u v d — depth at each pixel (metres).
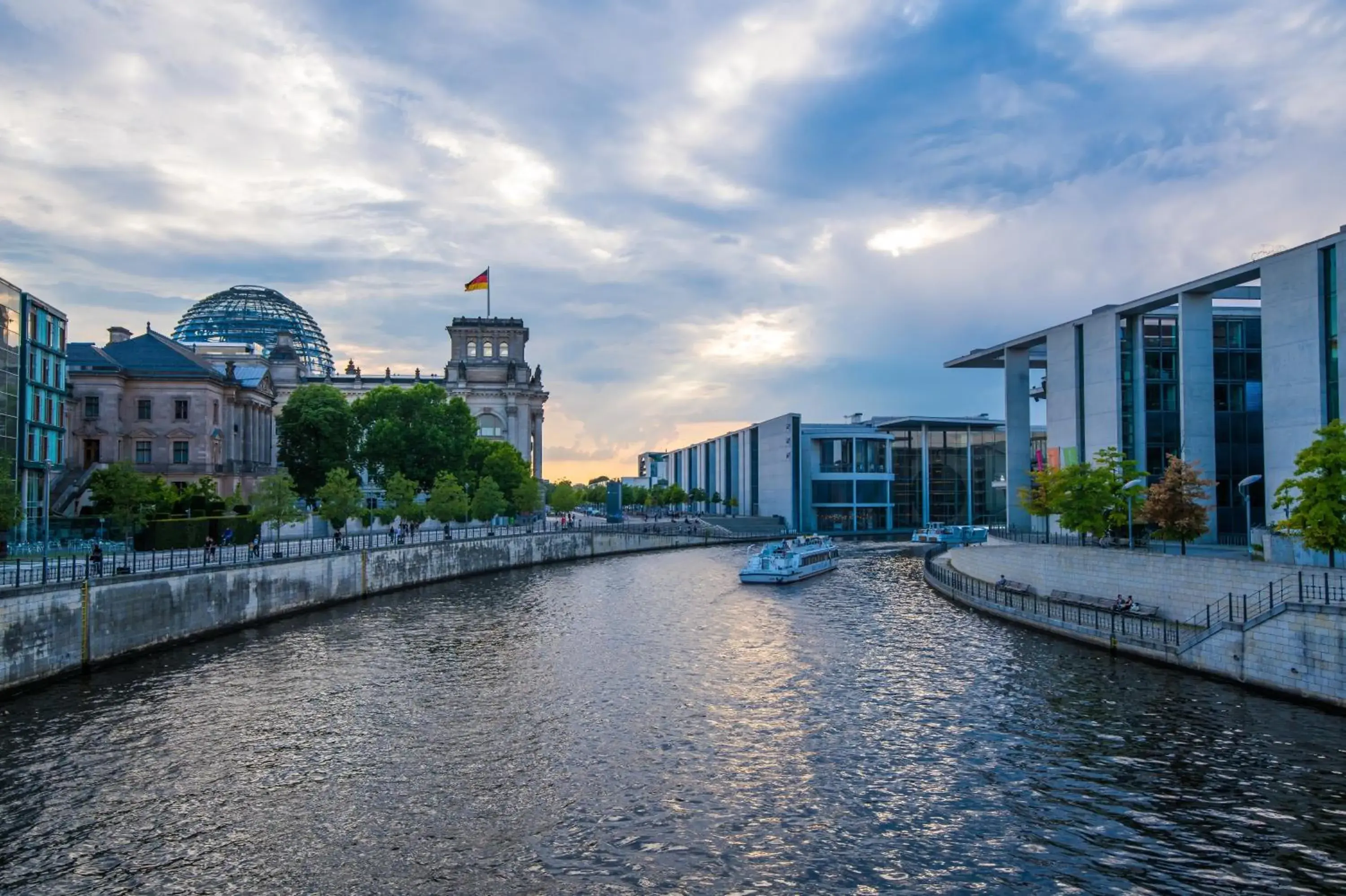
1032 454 137.12
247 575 58.75
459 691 41.75
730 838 25.72
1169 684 39.94
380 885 23.05
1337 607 34.06
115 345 104.00
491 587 83.31
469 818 27.19
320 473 112.88
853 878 23.20
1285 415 56.31
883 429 166.12
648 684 43.03
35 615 40.97
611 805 28.09
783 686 42.31
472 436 131.25
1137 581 52.78
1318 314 53.91
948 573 80.12
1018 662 45.75
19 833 25.84
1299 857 23.62
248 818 27.09
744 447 190.38
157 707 38.47
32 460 70.44
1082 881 22.75
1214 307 74.44
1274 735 32.19
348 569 72.50
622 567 104.50
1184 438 65.75
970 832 25.75
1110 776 29.33
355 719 37.06
